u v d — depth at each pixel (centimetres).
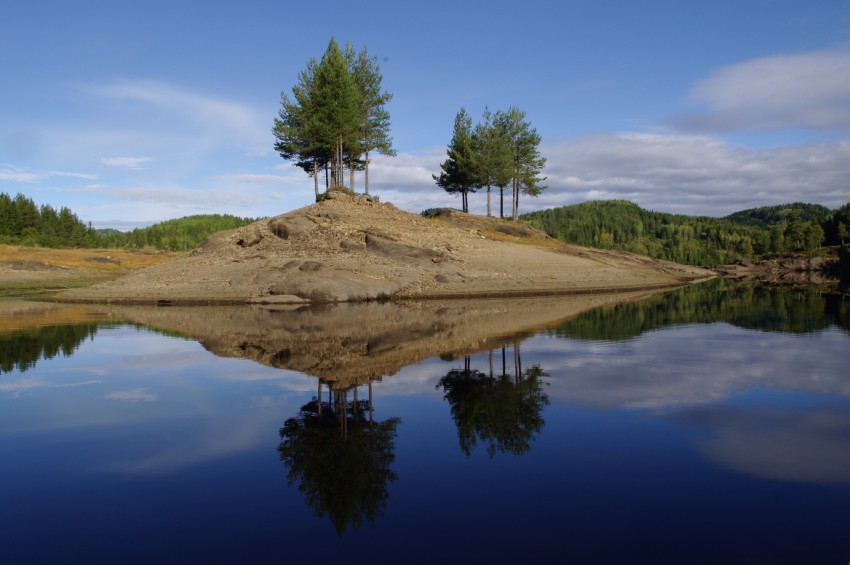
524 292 4062
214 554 537
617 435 877
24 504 655
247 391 1202
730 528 575
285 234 4991
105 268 7212
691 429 902
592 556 523
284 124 5722
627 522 591
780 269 10125
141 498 669
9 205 11125
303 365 1488
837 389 1155
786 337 1878
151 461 792
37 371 1447
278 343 1878
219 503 654
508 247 5509
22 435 916
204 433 918
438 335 2028
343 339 1955
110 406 1091
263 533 580
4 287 4997
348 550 541
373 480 716
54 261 7281
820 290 4675
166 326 2391
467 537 564
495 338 1939
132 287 4119
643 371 1353
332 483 709
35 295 4338
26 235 11125
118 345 1861
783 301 3459
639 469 738
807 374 1296
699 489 673
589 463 761
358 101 5534
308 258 4491
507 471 738
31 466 776
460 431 910
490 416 992
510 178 6981
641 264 6675
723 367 1386
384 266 4384
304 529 588
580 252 6231
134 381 1316
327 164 6312
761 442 834
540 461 772
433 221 6144
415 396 1143
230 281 4066
